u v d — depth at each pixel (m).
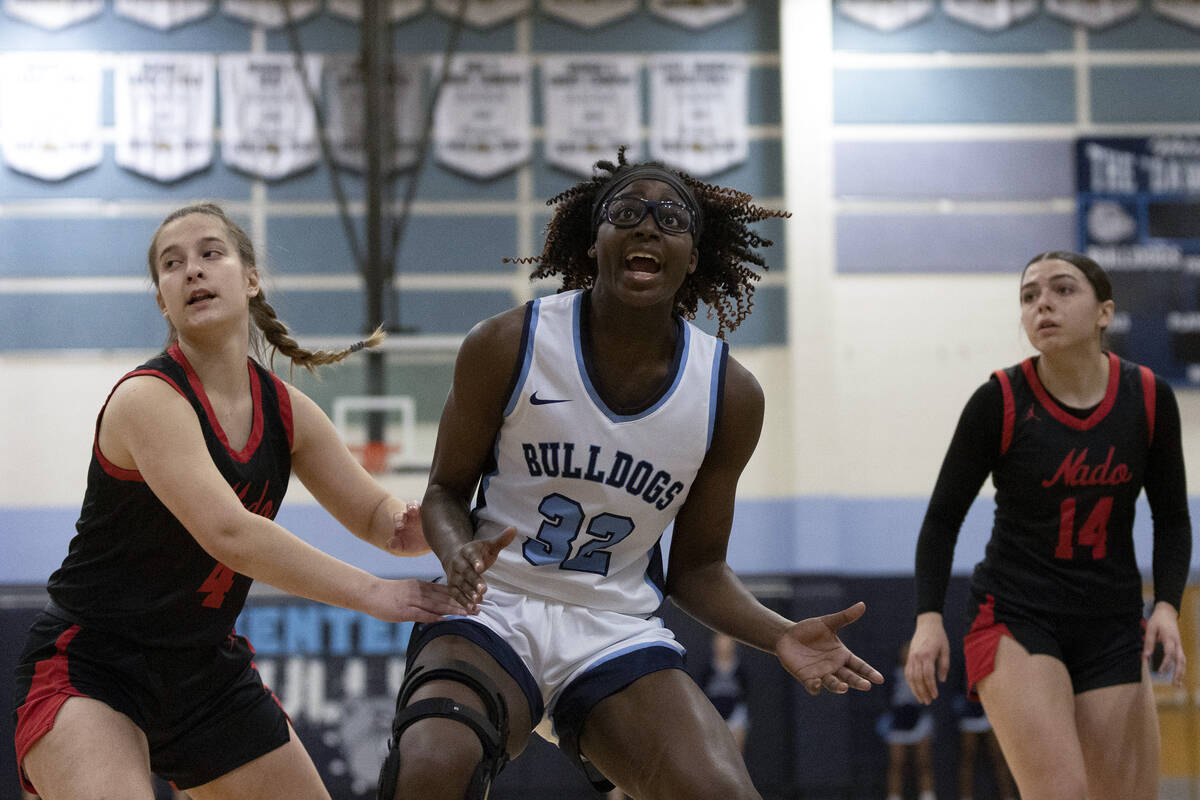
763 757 8.11
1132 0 9.36
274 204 9.09
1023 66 9.30
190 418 2.46
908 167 9.19
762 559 8.62
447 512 2.50
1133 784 3.15
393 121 9.20
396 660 8.04
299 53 9.06
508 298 9.12
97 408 8.84
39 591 8.38
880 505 8.78
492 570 2.53
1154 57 9.30
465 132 9.24
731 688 8.16
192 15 9.26
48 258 9.01
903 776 8.05
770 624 2.47
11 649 8.22
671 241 2.38
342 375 8.83
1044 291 3.25
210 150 9.14
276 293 8.97
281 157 9.12
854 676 2.32
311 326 8.96
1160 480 3.36
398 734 2.21
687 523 2.67
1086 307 3.21
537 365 2.44
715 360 2.52
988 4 9.34
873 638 8.45
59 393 8.85
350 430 8.78
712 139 9.27
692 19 9.36
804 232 9.07
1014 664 3.14
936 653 3.24
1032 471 3.24
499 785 7.89
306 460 2.85
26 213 9.05
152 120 9.16
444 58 9.24
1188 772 8.04
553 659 2.45
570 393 2.43
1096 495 3.22
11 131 9.12
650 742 2.30
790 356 8.95
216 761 2.66
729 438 2.54
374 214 8.83
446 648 2.37
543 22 9.34
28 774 2.40
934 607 3.30
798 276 9.04
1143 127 9.25
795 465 8.78
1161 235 9.14
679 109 9.30
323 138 9.08
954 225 9.16
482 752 2.17
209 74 9.21
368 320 8.85
